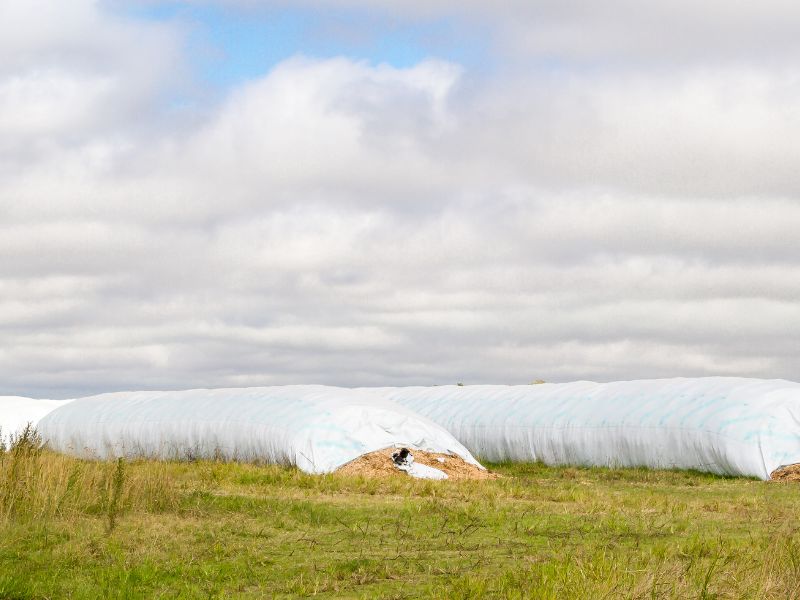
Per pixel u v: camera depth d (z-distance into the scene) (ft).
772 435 93.61
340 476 78.07
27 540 45.68
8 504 51.21
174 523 51.01
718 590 34.94
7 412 137.80
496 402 127.54
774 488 81.82
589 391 119.85
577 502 65.00
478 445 123.13
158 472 63.10
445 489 70.79
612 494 71.00
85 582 37.83
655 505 62.49
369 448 91.30
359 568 40.60
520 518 55.31
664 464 102.89
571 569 37.78
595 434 110.11
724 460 95.81
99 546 44.27
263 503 58.54
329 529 50.98
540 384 134.82
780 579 36.11
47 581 37.86
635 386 115.96
